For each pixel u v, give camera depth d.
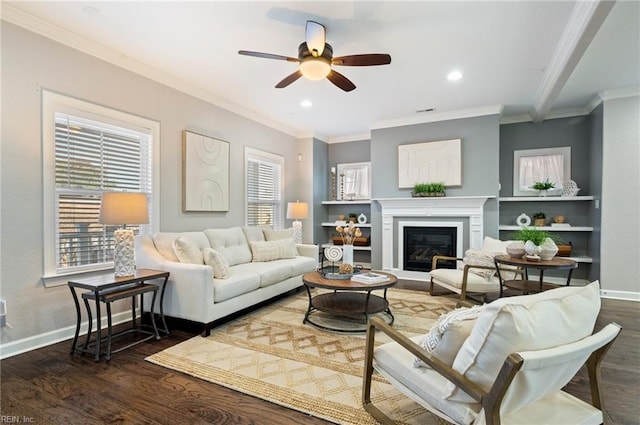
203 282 2.94
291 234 5.05
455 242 5.22
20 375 2.25
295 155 6.47
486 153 5.02
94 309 3.14
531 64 3.47
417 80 3.92
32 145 2.70
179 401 1.94
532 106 4.88
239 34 2.93
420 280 5.41
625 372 2.32
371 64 2.83
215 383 2.14
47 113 2.79
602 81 4.01
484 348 1.22
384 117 5.49
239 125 5.02
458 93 4.36
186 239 3.40
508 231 5.50
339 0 2.45
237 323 3.30
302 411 1.85
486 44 3.07
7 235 2.56
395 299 4.16
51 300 2.81
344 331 3.08
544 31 2.83
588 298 1.40
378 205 5.84
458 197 5.06
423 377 1.52
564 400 1.49
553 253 3.29
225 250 4.09
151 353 2.60
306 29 2.51
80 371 2.30
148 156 3.69
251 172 5.40
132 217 2.77
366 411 1.83
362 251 6.74
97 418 1.78
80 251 3.07
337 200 6.95
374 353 1.82
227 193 4.73
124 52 3.26
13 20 2.57
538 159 5.35
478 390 1.21
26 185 2.67
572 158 5.16
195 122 4.25
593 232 4.80
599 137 4.56
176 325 3.26
